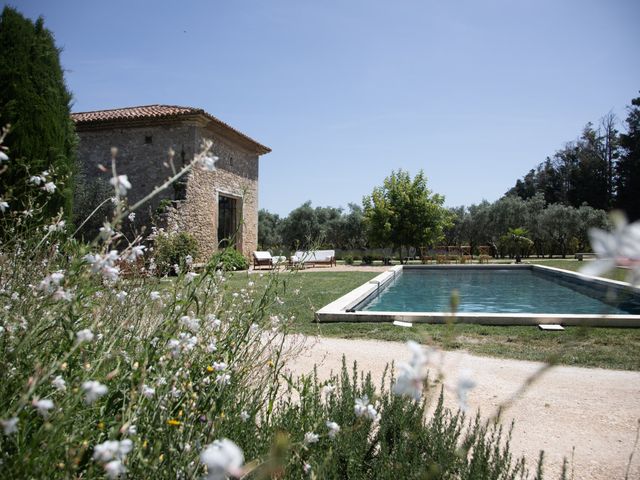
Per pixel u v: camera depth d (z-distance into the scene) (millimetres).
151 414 1397
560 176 45750
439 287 14484
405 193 25609
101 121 15766
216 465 601
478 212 34688
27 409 1244
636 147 35000
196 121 15672
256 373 2346
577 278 13219
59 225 2049
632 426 3053
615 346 5262
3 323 1633
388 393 2412
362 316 6684
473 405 3408
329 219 37094
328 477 1636
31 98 6809
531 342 5457
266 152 21781
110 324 1803
